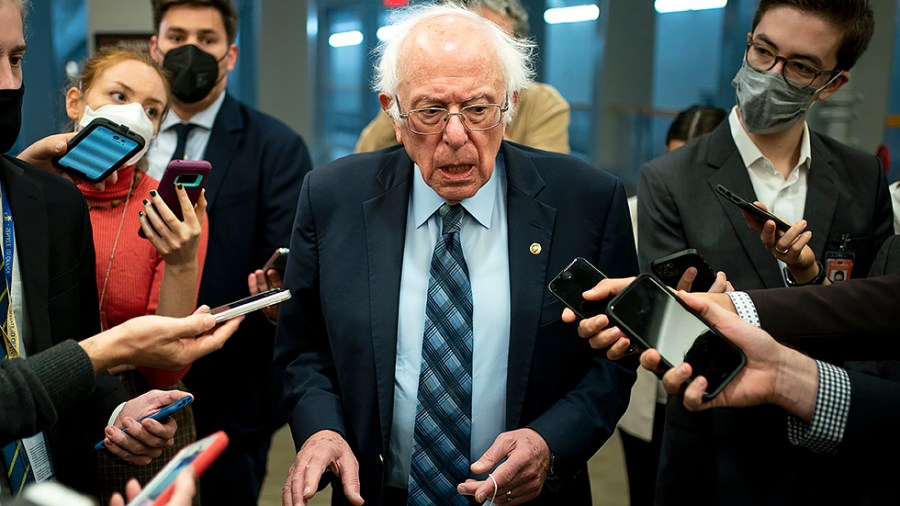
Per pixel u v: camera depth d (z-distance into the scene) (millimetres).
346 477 1522
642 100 6230
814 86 1833
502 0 2697
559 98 3246
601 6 6141
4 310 1432
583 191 1732
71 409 1596
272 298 1499
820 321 1414
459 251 1690
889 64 4484
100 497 1767
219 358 2607
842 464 1497
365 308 1681
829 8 1770
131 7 3816
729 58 6031
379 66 1677
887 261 1547
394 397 1681
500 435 1573
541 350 1667
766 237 1679
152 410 1591
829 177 1960
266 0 5812
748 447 1693
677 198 1976
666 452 1857
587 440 1626
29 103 4855
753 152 1959
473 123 1550
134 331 1349
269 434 2725
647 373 2469
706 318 1341
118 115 1889
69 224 1608
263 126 2785
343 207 1748
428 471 1666
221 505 2627
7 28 1420
